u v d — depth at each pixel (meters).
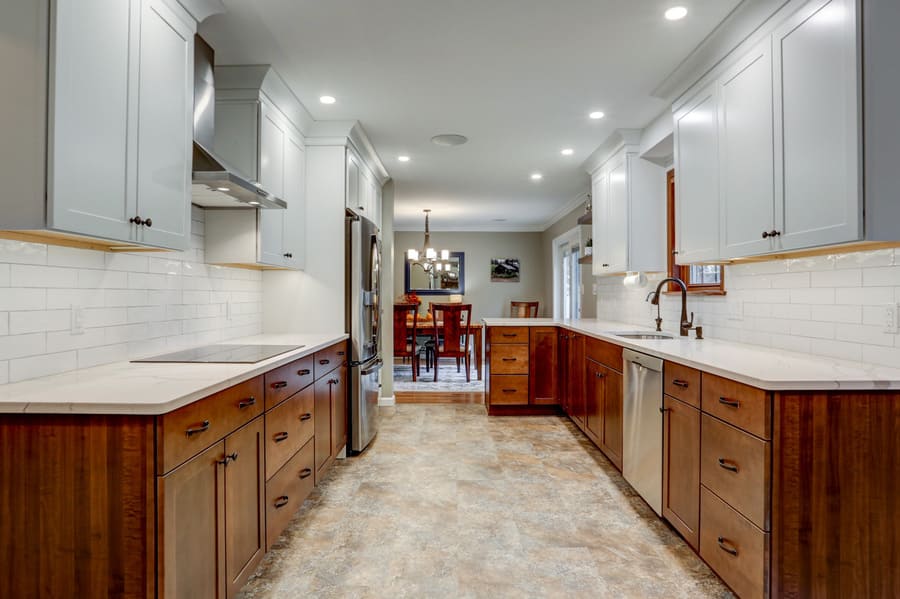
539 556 2.06
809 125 1.74
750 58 2.08
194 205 2.58
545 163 4.46
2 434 1.28
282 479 2.11
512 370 4.45
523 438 3.77
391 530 2.29
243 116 2.63
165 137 1.73
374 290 3.79
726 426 1.72
